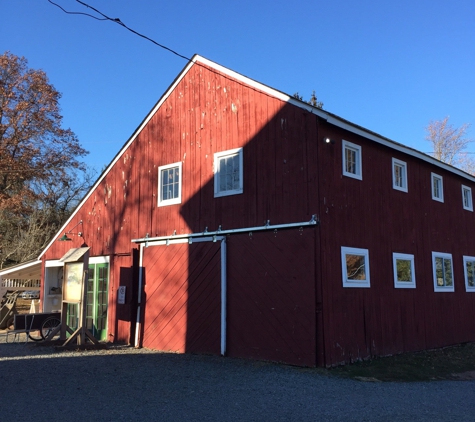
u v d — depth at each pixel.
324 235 10.55
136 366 10.27
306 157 10.84
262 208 11.47
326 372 9.72
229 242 12.03
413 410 7.16
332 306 10.48
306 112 10.98
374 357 11.53
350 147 11.95
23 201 31.12
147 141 14.77
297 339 10.37
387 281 12.57
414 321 13.43
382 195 12.96
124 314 14.35
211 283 12.22
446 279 15.63
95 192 16.30
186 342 12.52
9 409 6.66
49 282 18.02
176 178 13.81
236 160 12.34
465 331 16.09
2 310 18.12
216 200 12.52
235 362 10.80
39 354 11.91
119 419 6.23
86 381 8.62
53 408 6.73
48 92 32.16
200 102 13.39
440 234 15.73
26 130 31.05
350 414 6.75
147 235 14.20
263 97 11.90
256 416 6.50
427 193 15.38
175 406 6.93
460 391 8.94
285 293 10.73
